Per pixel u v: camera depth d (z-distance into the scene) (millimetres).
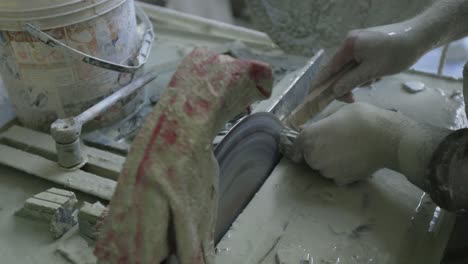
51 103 1259
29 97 1261
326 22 1630
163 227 652
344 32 1622
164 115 654
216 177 711
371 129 1032
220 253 938
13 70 1221
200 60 679
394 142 1019
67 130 1107
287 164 1176
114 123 1362
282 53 1743
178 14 1880
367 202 1066
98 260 694
